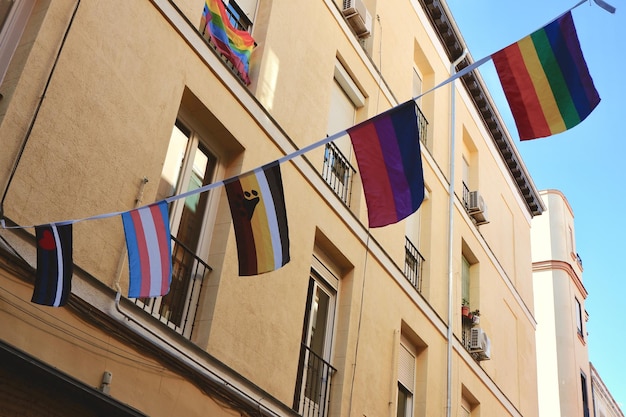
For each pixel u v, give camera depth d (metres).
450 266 16.33
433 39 18.55
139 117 8.50
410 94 16.53
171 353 8.22
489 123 21.66
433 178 16.83
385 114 6.63
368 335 12.43
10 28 7.50
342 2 14.23
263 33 11.38
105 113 8.04
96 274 7.59
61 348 7.09
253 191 6.77
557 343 28.94
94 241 7.63
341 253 12.12
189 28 9.56
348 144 13.72
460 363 16.36
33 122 7.16
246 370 9.34
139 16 8.80
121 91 8.31
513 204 23.38
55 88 7.50
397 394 13.36
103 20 8.26
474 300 18.62
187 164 9.62
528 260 23.86
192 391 8.47
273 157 10.80
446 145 18.00
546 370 28.66
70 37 7.80
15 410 6.61
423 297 14.97
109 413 7.43
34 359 6.56
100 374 7.41
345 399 11.38
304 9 12.52
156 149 8.65
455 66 19.33
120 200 8.02
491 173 21.56
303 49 12.24
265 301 9.95
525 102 7.05
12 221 6.77
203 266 9.44
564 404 27.81
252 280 9.81
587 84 7.01
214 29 10.45
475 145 20.52
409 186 6.70
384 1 15.91
